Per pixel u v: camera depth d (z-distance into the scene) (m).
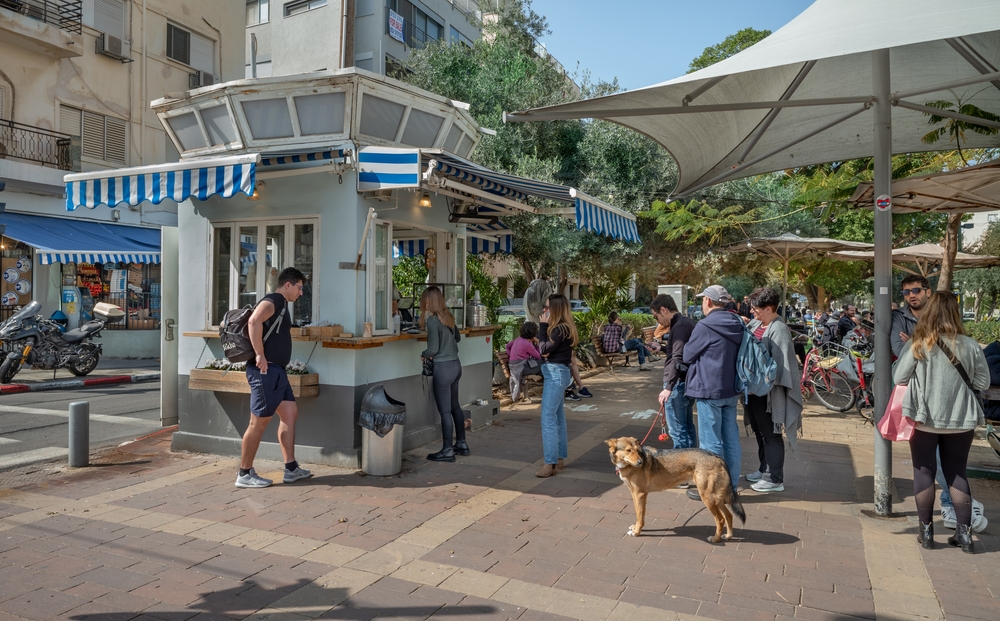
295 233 6.62
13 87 15.96
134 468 6.32
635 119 5.98
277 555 4.22
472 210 8.15
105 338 17.45
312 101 6.47
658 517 5.09
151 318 18.59
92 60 17.77
